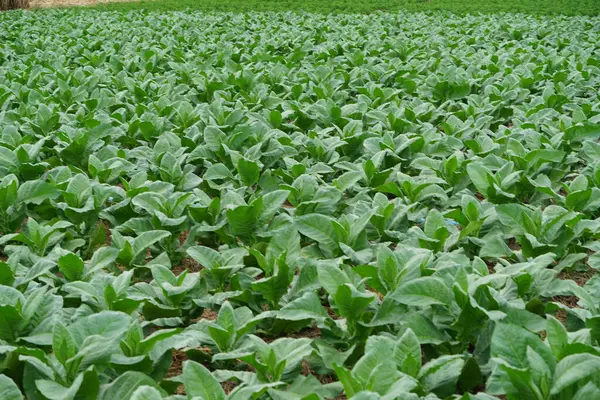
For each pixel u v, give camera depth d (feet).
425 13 76.84
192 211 17.78
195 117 27.40
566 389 9.75
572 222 16.44
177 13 71.77
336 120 27.68
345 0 88.89
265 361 11.51
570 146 25.32
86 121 25.85
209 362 13.60
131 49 47.96
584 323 13.23
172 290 13.58
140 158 23.16
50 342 11.66
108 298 12.89
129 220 17.52
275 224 17.34
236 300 14.70
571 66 40.88
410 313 12.87
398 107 31.22
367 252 15.37
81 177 18.35
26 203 18.39
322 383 13.47
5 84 35.24
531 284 14.53
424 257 13.58
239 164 20.48
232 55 43.75
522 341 10.04
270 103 31.30
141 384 10.62
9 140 23.47
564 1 87.81
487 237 17.08
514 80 35.17
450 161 21.16
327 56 44.98
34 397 10.60
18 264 14.66
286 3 85.81
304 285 14.29
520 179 21.17
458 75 34.68
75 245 17.28
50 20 69.46
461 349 12.81
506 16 71.92
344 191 20.79
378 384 9.78
